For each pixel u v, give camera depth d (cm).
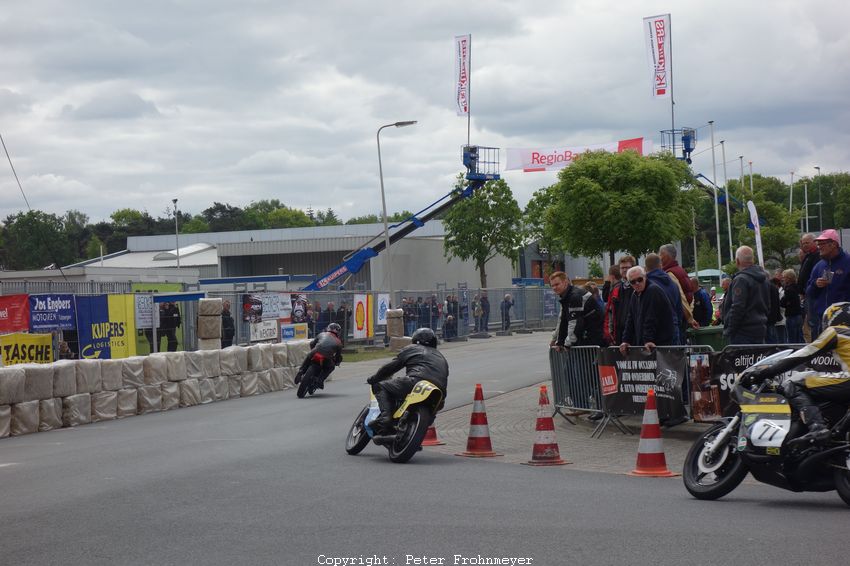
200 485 859
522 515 704
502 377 2117
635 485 860
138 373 1720
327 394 1931
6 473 986
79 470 984
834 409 729
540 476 918
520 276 7025
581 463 1018
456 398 1711
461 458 1065
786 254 5488
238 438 1245
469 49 5288
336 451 1103
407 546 604
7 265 11475
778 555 562
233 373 1997
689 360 1082
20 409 1458
